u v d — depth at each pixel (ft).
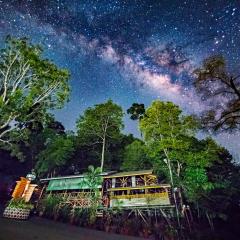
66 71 72.38
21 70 69.46
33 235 39.70
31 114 69.62
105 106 106.83
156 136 85.92
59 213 69.87
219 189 81.71
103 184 76.43
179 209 70.38
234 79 54.44
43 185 91.20
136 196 69.72
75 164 110.63
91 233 53.06
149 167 96.02
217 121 58.34
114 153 112.16
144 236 58.85
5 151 105.70
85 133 107.14
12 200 57.93
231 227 72.84
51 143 103.45
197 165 78.48
